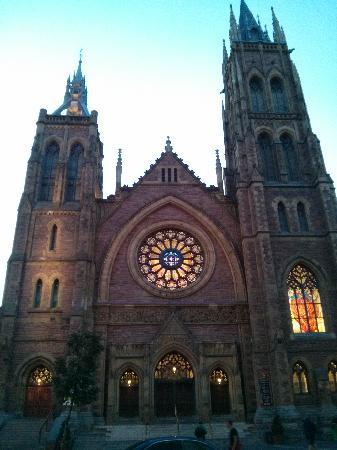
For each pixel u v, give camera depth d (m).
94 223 48.44
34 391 40.38
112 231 49.06
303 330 43.00
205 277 46.88
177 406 41.16
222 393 41.78
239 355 43.19
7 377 39.22
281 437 33.97
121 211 50.34
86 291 43.28
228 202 51.22
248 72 60.09
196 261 48.75
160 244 49.81
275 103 58.66
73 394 32.06
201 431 28.08
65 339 41.44
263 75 60.03
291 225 47.75
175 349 42.41
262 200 47.31
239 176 50.31
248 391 40.97
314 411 38.50
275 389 38.94
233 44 62.53
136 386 41.88
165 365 42.69
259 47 62.44
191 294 46.00
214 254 48.22
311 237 47.00
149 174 52.97
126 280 46.66
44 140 54.09
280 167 52.00
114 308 44.66
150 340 43.16
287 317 42.72
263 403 38.75
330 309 43.50
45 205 49.19
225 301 45.72
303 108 56.19
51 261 45.38
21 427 36.25
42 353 40.75
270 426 36.31
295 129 55.25
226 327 44.19
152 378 41.06
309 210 48.81
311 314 43.91
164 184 52.28
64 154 53.12
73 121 55.59
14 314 41.75
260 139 55.22
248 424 38.53
